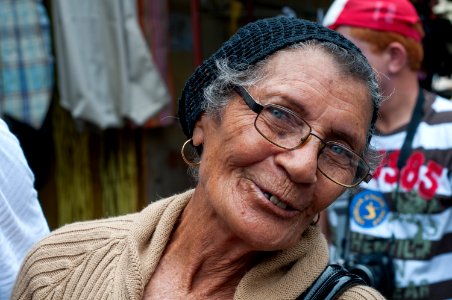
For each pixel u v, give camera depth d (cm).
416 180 254
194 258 158
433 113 261
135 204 446
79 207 427
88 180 429
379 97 149
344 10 274
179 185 468
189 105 160
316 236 154
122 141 439
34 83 375
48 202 430
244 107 145
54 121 420
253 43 148
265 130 141
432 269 252
